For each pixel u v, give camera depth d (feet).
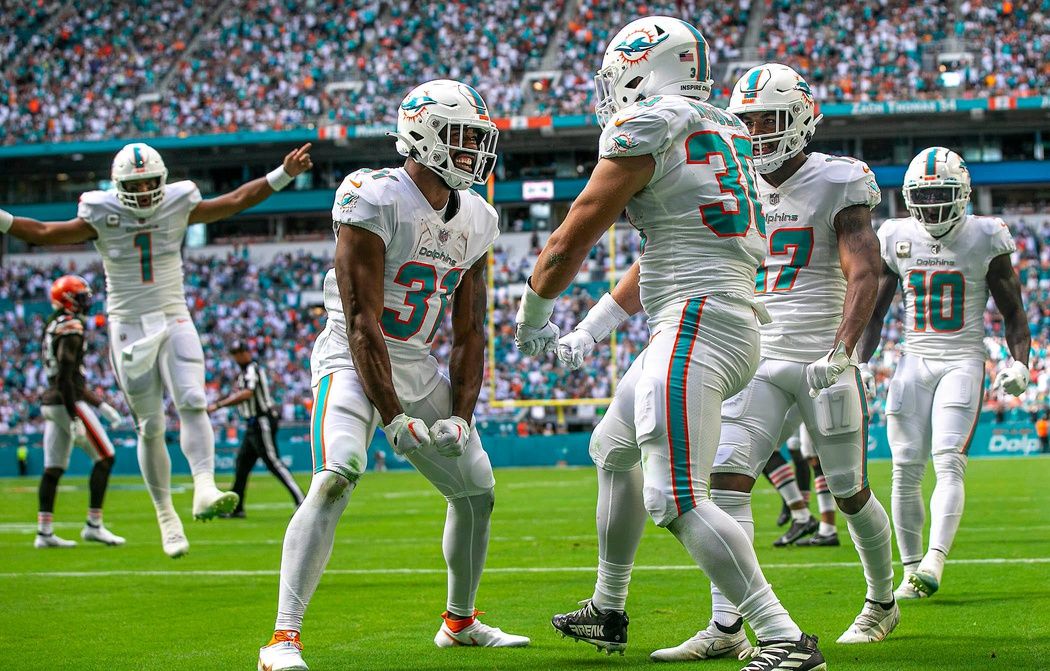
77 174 142.72
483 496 17.57
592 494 62.69
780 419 18.15
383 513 52.13
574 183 123.13
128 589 25.86
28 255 137.18
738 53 128.88
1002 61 123.95
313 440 16.39
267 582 27.12
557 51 133.39
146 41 141.49
